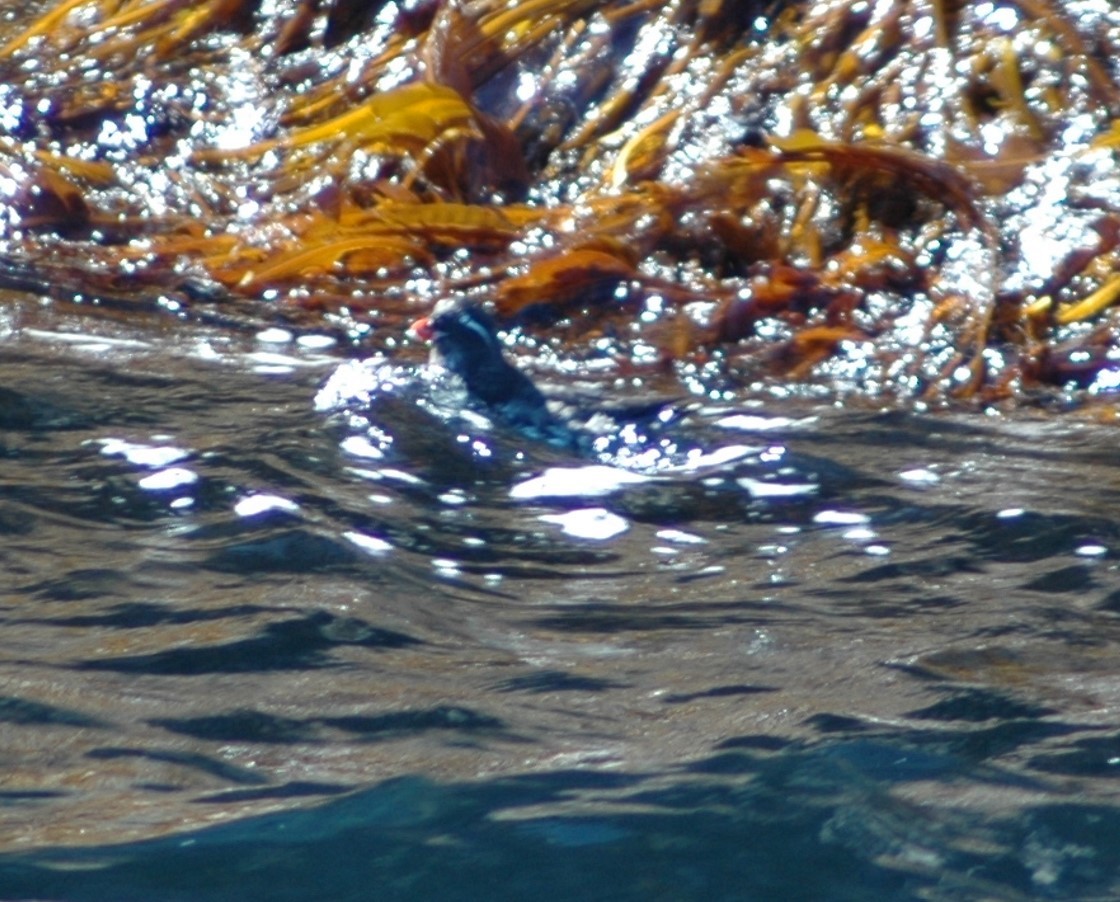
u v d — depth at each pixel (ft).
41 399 50.55
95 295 67.15
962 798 26.81
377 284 68.85
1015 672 32.86
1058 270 66.03
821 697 31.32
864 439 51.49
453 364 52.34
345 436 48.14
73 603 35.47
